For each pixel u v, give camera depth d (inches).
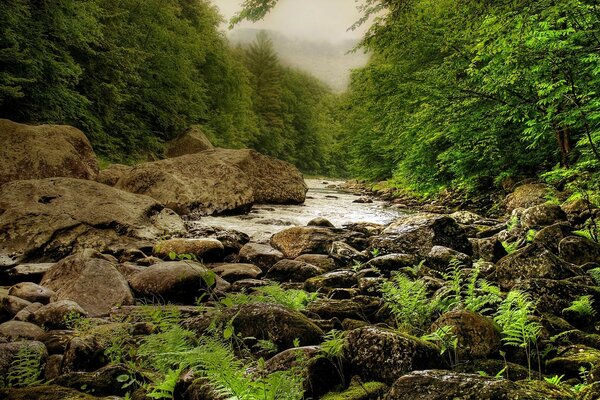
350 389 114.5
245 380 101.0
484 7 231.3
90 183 422.3
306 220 573.9
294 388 103.4
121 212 388.5
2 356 143.3
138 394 117.0
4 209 359.6
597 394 85.7
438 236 288.0
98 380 126.0
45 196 380.5
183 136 1336.1
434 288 200.2
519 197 474.3
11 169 515.5
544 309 156.3
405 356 115.7
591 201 325.7
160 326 160.1
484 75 420.2
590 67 301.6
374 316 185.5
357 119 1273.4
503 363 120.7
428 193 664.4
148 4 1378.0
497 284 189.6
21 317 188.7
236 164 740.0
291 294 202.1
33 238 333.7
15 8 660.7
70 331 175.2
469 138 502.3
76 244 344.2
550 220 292.5
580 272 183.0
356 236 368.8
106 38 1086.4
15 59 658.2
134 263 311.1
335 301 192.9
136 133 1203.2
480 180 593.6
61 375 132.4
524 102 413.1
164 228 406.0
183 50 1505.9
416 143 621.9
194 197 590.6
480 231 372.2
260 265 323.6
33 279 276.8
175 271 233.5
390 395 95.2
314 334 144.9
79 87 1002.1
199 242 327.9
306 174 2997.0
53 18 771.4
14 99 731.4
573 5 248.8
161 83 1389.0
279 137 2711.6
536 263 182.5
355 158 1183.6
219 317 156.3
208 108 1829.5
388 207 748.0
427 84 565.9
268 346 140.6
